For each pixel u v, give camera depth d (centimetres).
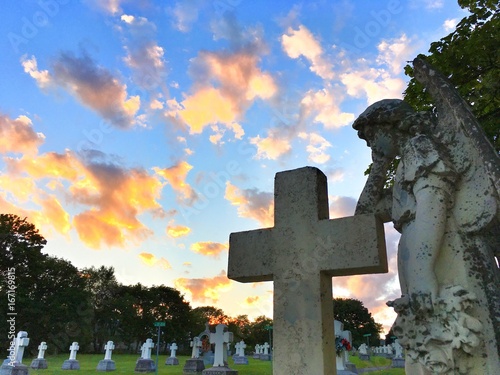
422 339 238
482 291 247
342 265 288
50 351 3888
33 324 3800
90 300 4625
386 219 316
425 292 243
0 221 3912
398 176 293
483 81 688
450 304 235
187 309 6147
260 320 6044
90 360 2948
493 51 677
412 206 275
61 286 4241
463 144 271
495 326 237
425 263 250
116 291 5612
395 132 306
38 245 4097
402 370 1986
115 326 5300
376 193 313
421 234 257
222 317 6525
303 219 311
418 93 750
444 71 716
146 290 5812
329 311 297
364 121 318
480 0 704
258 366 2214
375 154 319
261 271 315
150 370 1936
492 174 240
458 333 229
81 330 4188
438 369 232
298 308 293
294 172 325
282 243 313
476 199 259
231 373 1625
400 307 249
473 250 257
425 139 272
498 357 230
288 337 290
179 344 5853
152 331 5553
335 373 288
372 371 1961
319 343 279
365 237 287
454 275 254
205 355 2280
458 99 277
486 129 659
